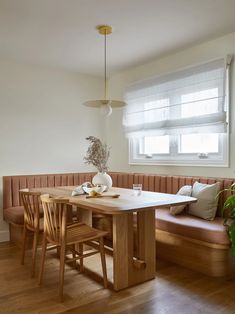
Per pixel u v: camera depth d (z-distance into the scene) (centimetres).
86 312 206
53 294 233
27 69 412
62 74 446
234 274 266
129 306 213
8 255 328
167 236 299
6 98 394
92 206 226
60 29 300
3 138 392
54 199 229
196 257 272
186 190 317
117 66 431
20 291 238
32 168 416
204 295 228
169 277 262
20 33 309
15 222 344
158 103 398
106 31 304
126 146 461
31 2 245
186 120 361
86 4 250
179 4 252
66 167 449
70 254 322
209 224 272
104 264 246
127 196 275
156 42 339
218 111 326
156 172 411
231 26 298
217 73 328
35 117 419
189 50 361
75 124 460
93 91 480
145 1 246
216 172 336
